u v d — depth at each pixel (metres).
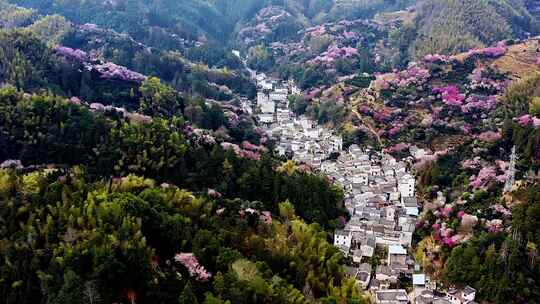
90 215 101.62
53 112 154.25
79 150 145.88
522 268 121.56
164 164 146.50
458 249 132.25
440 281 132.00
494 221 138.50
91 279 86.75
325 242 128.38
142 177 134.88
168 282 93.12
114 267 89.12
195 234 106.69
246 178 150.62
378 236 152.25
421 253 143.50
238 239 114.06
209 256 103.31
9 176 117.12
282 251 116.19
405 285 131.75
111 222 101.38
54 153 145.00
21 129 146.75
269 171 157.50
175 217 108.44
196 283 95.06
